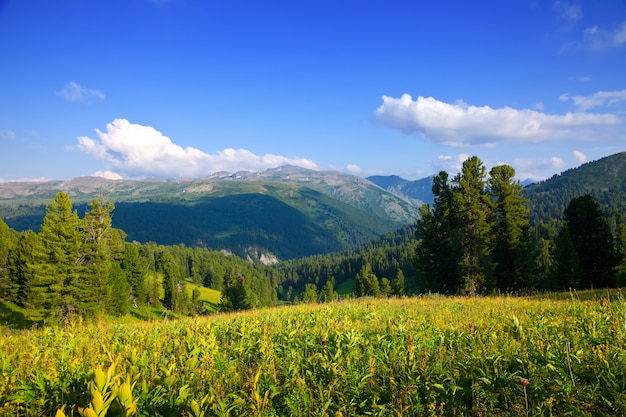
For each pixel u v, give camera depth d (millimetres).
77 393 4625
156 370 5891
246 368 6184
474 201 36125
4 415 4426
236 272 130625
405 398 4512
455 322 8906
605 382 4598
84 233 45781
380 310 12352
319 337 7367
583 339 6152
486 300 16516
